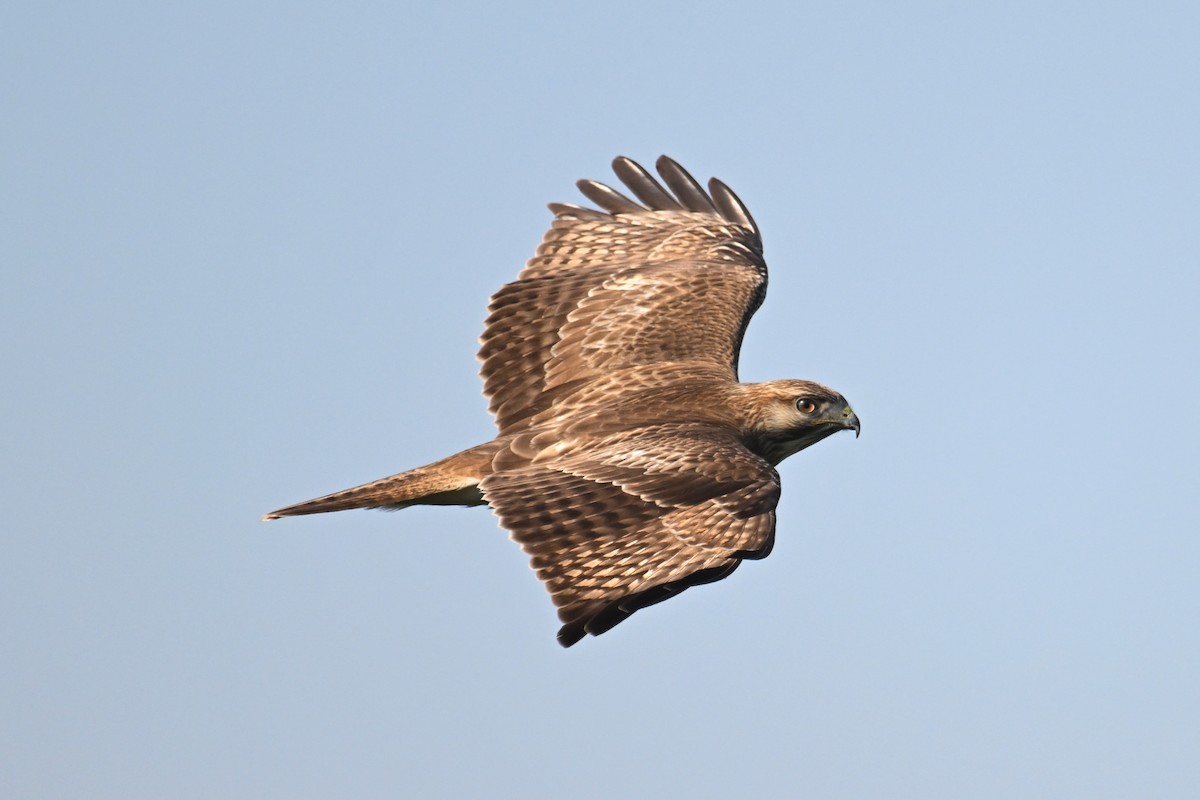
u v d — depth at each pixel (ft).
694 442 40.50
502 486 38.88
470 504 42.73
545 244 54.60
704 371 47.21
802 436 46.80
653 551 37.14
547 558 36.94
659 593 36.01
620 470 39.22
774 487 39.29
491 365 47.91
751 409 45.96
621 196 55.83
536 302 48.98
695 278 51.26
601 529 37.52
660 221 55.52
